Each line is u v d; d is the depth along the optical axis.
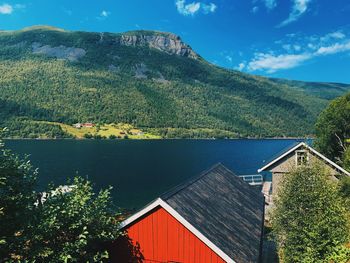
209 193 22.98
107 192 18.59
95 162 119.44
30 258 14.70
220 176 28.20
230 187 26.89
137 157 138.12
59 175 90.38
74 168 104.12
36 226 15.21
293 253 19.98
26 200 16.25
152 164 119.69
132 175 95.44
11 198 15.52
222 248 17.16
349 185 30.62
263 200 28.55
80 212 16.70
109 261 19.33
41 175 89.69
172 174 98.50
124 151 159.00
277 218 21.02
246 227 20.97
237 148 192.38
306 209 20.34
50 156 131.88
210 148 189.75
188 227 17.64
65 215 15.84
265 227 34.88
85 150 157.00
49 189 17.84
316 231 19.14
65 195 17.48
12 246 14.97
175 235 18.25
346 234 19.36
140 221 18.88
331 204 19.80
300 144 40.88
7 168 15.86
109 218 17.77
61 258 14.82
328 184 20.86
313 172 20.89
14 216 15.58
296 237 19.97
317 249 19.00
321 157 40.03
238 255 17.38
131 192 73.44
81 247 15.81
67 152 147.12
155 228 18.62
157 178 91.44
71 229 16.09
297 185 20.78
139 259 18.97
